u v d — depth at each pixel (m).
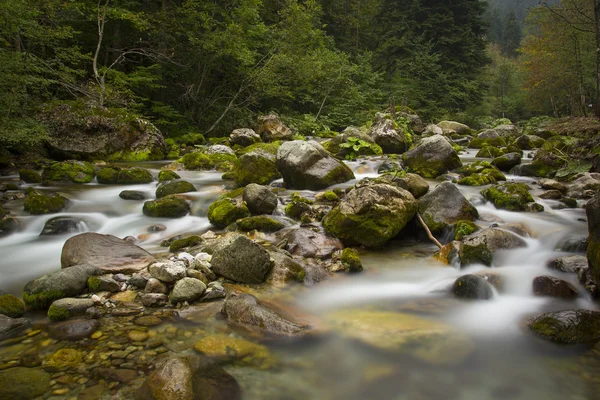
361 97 23.16
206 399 2.13
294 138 16.19
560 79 23.75
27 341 2.75
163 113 15.44
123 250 4.20
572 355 2.65
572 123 17.00
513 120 41.00
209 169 10.59
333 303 3.53
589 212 3.39
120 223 6.07
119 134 11.88
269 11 22.05
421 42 31.83
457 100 30.98
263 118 16.98
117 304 3.33
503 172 9.59
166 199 6.46
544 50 22.66
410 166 9.10
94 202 6.93
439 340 2.87
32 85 10.78
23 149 10.15
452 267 4.36
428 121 28.58
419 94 28.80
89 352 2.61
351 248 5.00
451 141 15.78
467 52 32.53
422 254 4.82
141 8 16.67
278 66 18.34
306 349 2.72
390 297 3.66
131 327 2.96
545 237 4.84
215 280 3.83
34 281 3.35
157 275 3.61
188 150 13.80
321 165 7.58
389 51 32.78
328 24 29.88
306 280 3.92
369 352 2.71
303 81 20.55
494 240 4.33
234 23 16.20
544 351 2.71
